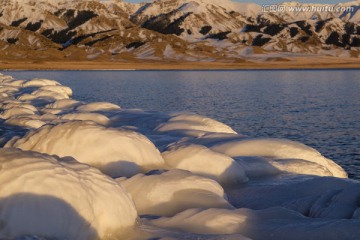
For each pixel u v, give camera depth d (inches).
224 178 333.4
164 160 342.0
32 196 173.5
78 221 178.5
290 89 2244.1
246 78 3447.3
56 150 294.2
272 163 379.9
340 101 1619.1
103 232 187.5
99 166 295.6
